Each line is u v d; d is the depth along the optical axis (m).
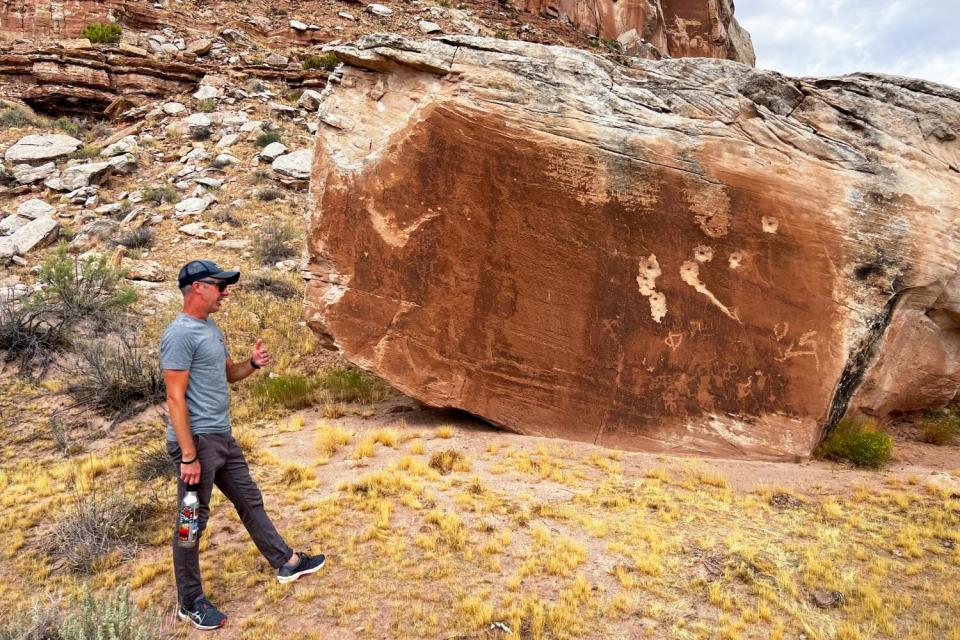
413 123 7.07
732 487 5.82
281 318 10.92
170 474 5.98
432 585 4.05
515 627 3.60
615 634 3.62
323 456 6.27
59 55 22.64
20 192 16.28
